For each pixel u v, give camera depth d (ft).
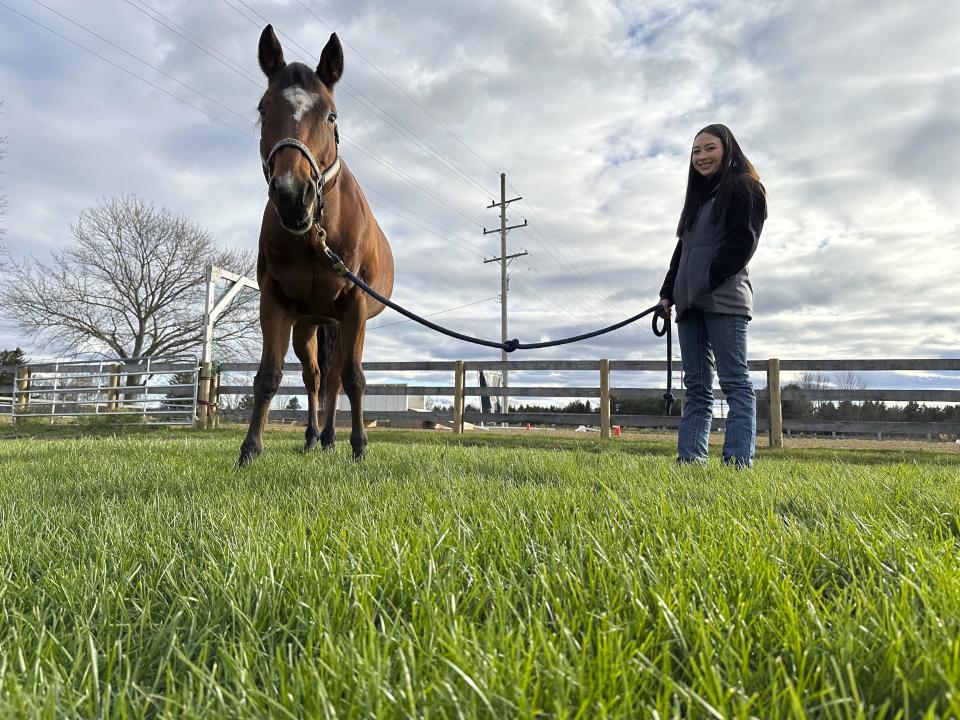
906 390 26.09
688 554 3.67
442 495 6.31
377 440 27.35
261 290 12.03
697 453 11.76
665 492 6.56
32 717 1.93
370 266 13.33
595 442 26.18
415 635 2.47
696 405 11.97
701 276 11.19
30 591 3.34
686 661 2.39
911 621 2.52
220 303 38.34
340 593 3.09
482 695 1.89
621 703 1.97
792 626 2.53
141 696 2.25
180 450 14.07
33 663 2.49
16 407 48.21
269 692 2.15
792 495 6.46
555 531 4.40
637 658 2.35
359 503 5.83
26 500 6.54
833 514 5.33
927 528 4.89
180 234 83.97
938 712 1.93
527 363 32.73
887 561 3.67
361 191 13.17
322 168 10.55
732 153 11.10
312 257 11.18
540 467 9.78
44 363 49.60
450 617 2.72
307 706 2.03
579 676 2.05
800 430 27.43
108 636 2.62
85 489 7.49
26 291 77.61
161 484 7.82
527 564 3.72
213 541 4.27
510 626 2.75
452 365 34.24
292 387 39.83
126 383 72.54
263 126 10.43
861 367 26.55
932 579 3.14
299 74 10.54
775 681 2.02
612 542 4.04
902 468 10.17
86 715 2.11
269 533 4.39
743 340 11.37
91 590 3.25
